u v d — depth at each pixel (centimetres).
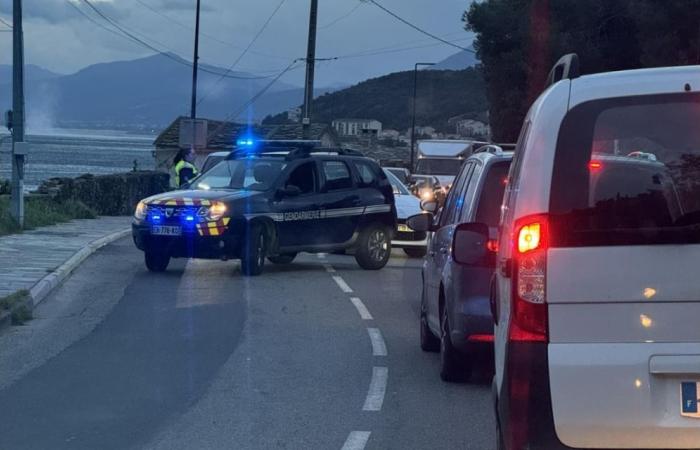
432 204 1289
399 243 1980
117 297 1345
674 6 3269
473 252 650
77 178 2889
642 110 452
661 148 456
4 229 2078
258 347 1012
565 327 436
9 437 683
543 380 434
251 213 1559
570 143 449
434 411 763
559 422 433
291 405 780
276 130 5291
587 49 3700
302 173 1659
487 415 752
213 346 1016
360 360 955
